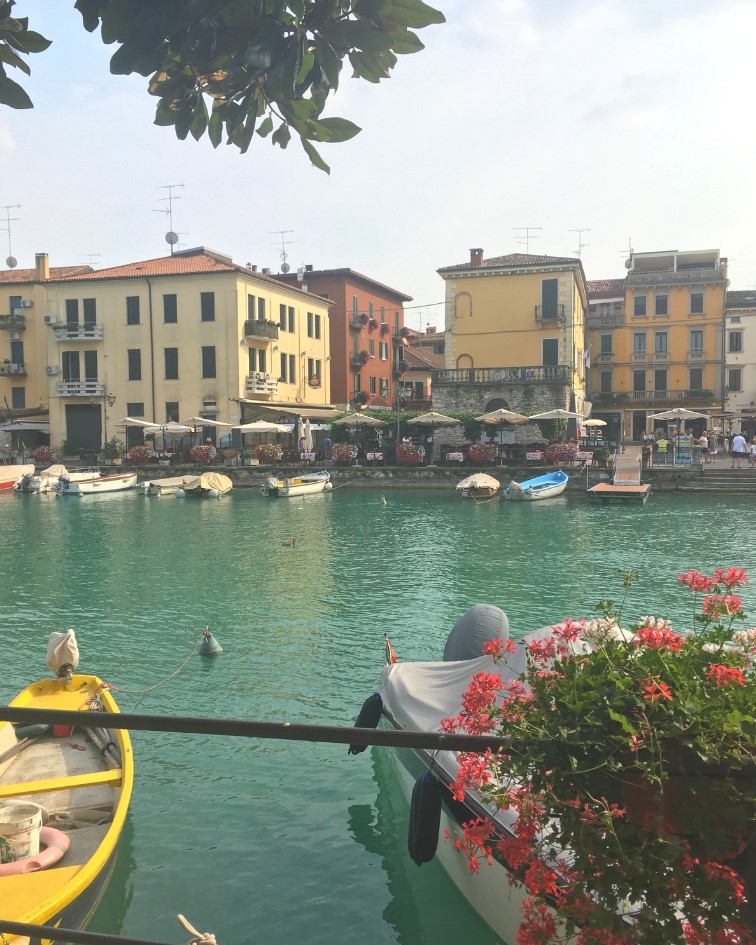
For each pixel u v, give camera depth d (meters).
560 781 2.13
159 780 8.72
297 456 48.53
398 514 32.81
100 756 8.18
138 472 47.62
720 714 2.06
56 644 9.54
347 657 13.16
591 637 2.64
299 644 13.93
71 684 9.60
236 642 14.08
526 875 2.20
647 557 21.94
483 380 48.28
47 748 8.39
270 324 53.25
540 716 2.17
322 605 16.81
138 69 1.98
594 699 2.15
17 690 11.70
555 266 51.00
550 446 42.72
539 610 16.28
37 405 58.25
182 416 52.34
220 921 6.36
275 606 16.75
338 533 27.33
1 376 58.16
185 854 7.27
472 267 52.22
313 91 2.17
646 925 2.04
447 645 9.30
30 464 49.91
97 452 52.44
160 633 14.70
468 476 42.75
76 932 2.49
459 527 28.59
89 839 6.41
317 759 9.23
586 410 60.94
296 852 7.30
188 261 55.16
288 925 6.32
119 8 1.85
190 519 31.81
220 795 8.38
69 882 5.49
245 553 23.31
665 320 65.88
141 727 2.12
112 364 53.19
